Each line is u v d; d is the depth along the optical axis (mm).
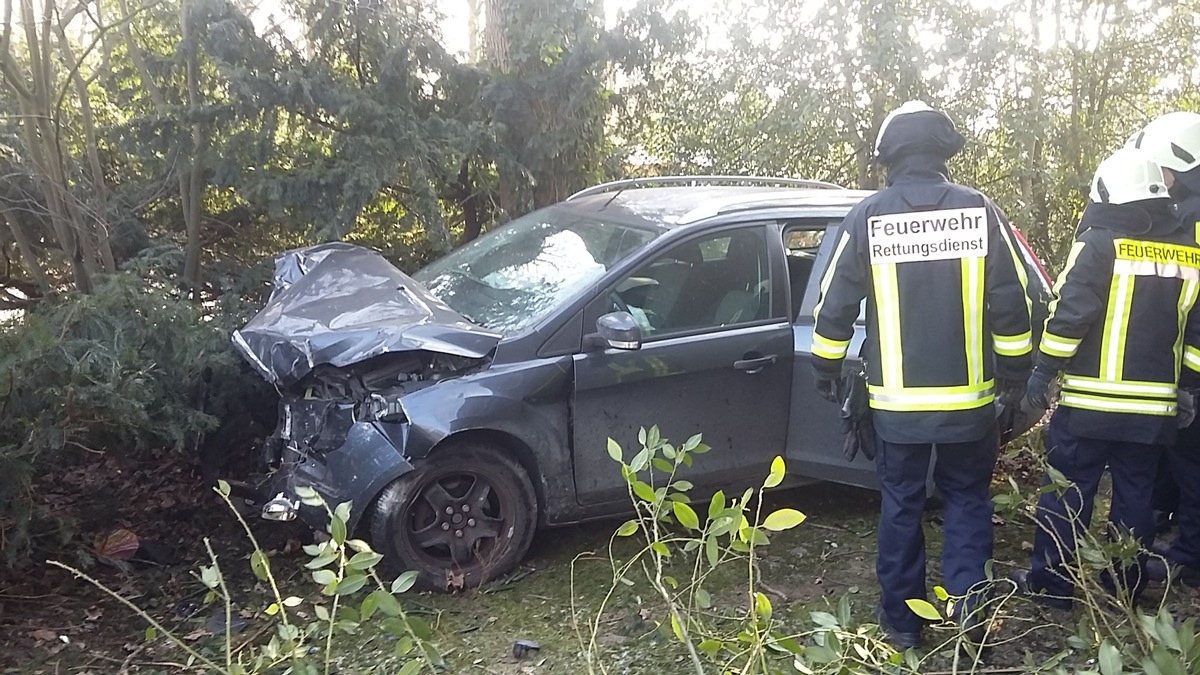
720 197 4527
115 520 4414
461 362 3824
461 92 6656
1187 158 3676
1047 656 3320
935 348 3158
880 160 3328
